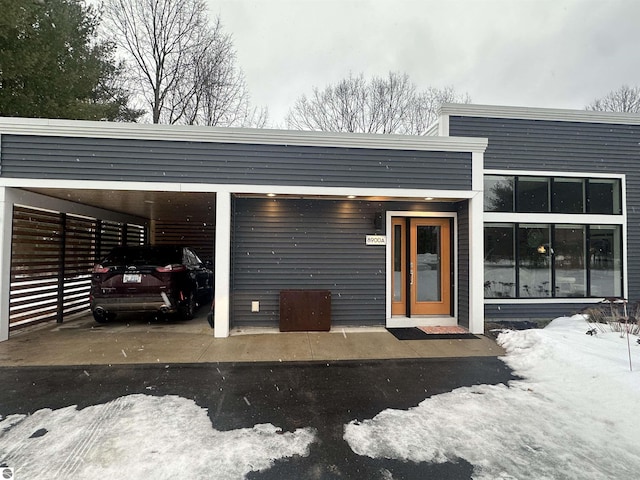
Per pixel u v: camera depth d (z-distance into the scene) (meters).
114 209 8.67
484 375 4.27
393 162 6.26
